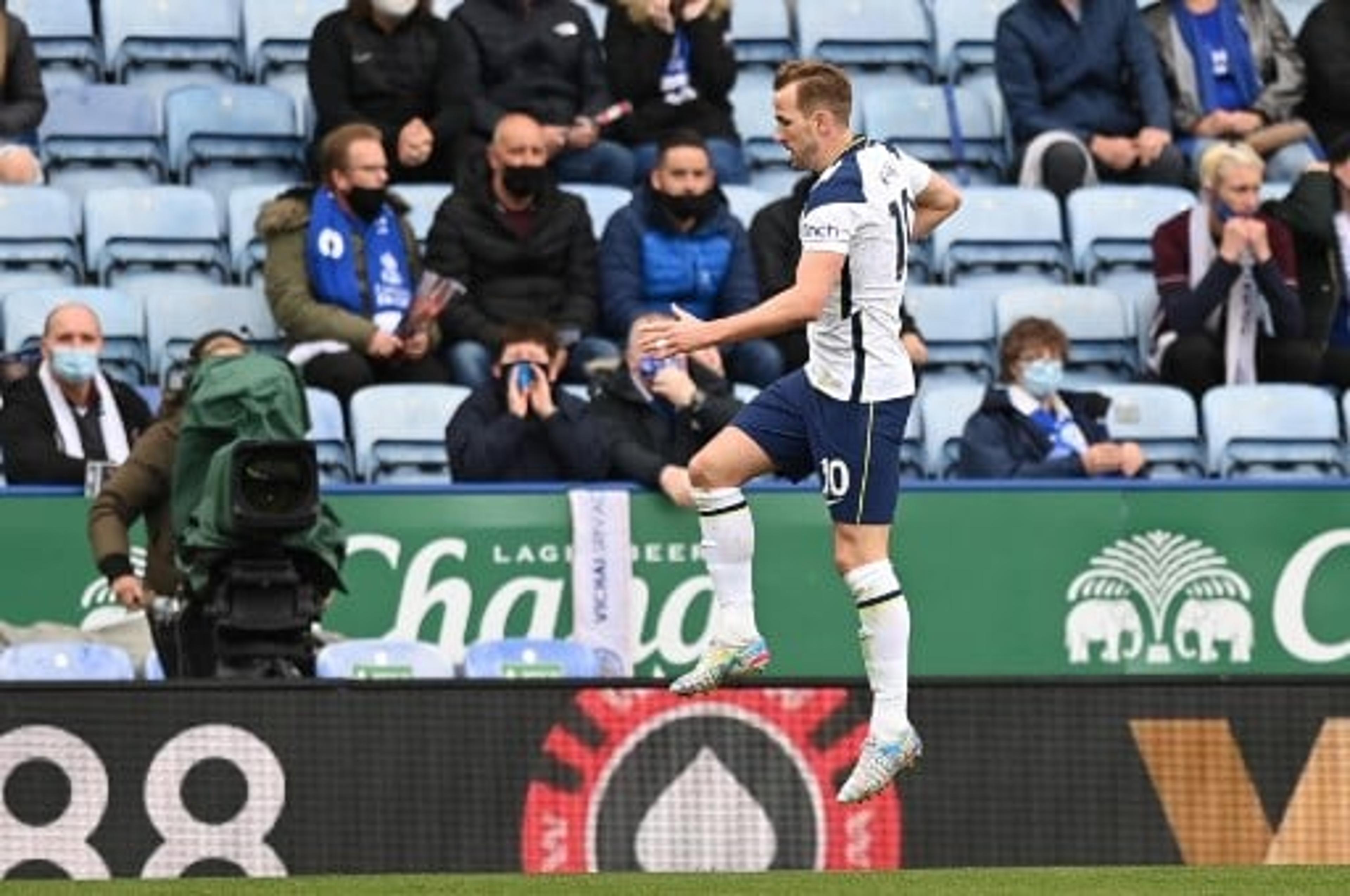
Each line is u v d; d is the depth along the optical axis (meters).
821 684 34.97
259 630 35.31
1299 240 51.88
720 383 46.97
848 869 34.81
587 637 45.00
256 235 52.00
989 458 47.38
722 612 33.88
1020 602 45.97
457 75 53.56
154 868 34.00
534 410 45.91
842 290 33.03
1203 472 50.31
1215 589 46.38
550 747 34.56
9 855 33.88
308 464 35.09
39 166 52.22
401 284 49.41
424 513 44.78
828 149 33.41
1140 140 55.56
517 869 34.47
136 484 39.09
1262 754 35.06
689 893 33.25
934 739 34.94
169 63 56.09
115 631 43.91
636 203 50.38
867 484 33.19
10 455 44.75
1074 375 52.34
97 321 45.38
